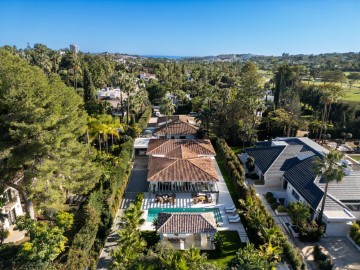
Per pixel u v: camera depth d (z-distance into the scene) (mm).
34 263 21594
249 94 72625
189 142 50031
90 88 80000
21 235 28047
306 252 28266
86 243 24312
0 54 29578
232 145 62094
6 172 26797
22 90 25453
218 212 34812
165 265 21188
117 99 100500
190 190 38781
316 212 31844
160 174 38281
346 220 30234
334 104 78812
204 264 21250
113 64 166625
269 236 25562
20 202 32188
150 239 29062
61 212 28328
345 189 34344
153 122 81625
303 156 42500
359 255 28062
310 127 69562
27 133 25422
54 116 26719
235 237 30000
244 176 43219
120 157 43531
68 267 21250
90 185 31500
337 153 29672
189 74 177500
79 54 176250
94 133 49375
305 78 154625
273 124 67562
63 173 28688
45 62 104812
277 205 35875
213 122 63344
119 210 35188
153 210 35156
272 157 44531
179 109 93812
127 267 21250
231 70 174500
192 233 27312
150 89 106438
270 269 22156
